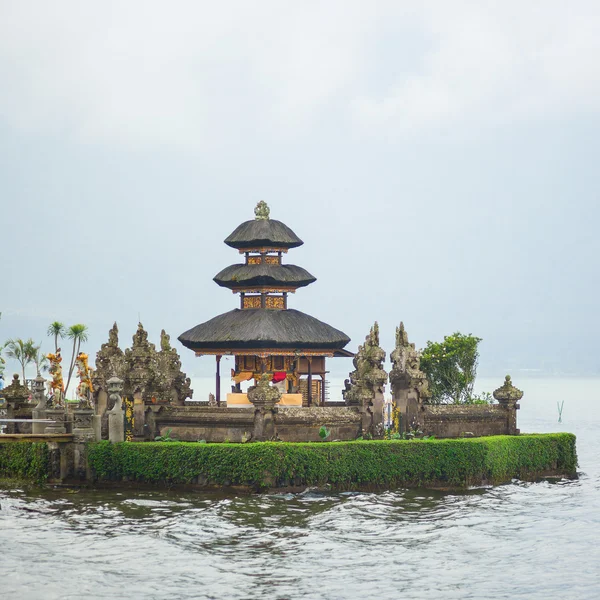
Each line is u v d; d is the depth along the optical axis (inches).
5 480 3021.7
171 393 3088.1
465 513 2610.7
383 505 2667.3
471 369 4047.7
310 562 2172.7
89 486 2886.3
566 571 2135.8
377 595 1973.4
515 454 3065.9
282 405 3021.7
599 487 3021.7
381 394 2984.7
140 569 2116.1
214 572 2098.9
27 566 2132.1
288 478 2723.9
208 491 2755.9
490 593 1991.9
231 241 3348.9
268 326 3171.8
